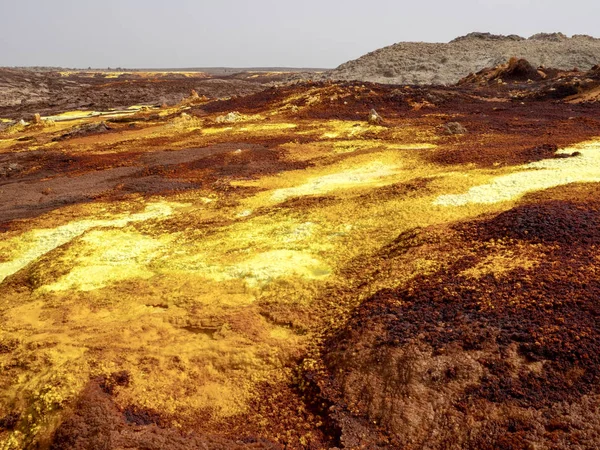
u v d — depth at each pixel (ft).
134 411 27.89
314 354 31.50
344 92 146.72
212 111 156.25
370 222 51.06
